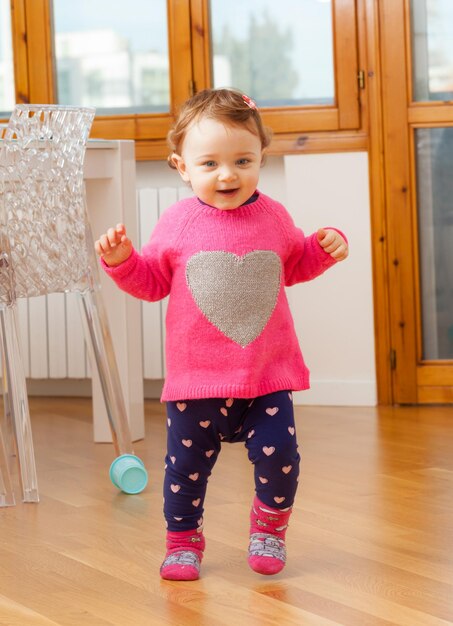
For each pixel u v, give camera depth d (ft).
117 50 11.84
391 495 7.48
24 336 12.07
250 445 5.64
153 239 5.87
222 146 5.57
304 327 11.40
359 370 11.34
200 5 11.49
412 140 11.09
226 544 6.37
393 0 11.00
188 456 5.71
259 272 5.65
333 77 11.27
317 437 9.67
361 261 11.23
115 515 7.17
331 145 11.19
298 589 5.52
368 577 5.69
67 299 11.93
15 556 6.26
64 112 7.77
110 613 5.23
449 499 7.34
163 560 6.09
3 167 7.45
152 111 11.84
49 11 11.85
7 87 12.07
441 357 11.34
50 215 7.82
